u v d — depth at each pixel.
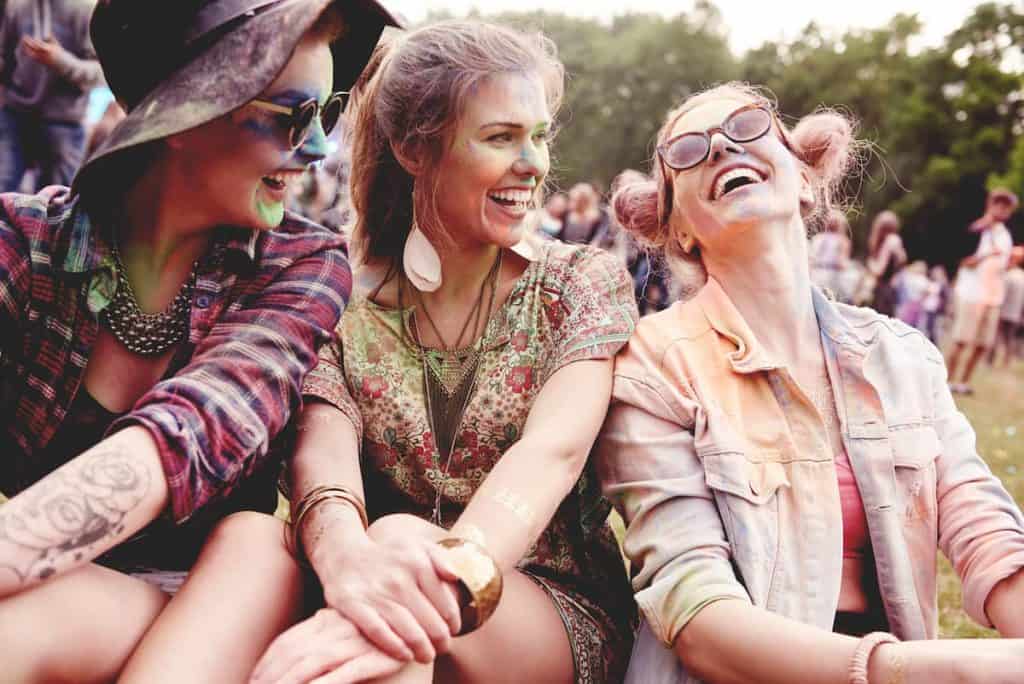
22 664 1.60
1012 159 39.94
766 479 2.03
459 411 2.19
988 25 45.62
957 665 1.67
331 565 1.78
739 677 1.82
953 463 2.10
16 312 1.94
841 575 2.02
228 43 1.79
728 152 2.14
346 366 2.19
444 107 2.07
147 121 1.77
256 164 1.85
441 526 2.20
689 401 2.08
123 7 1.85
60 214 1.94
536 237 2.32
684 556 1.96
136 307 1.96
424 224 2.17
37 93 5.10
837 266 11.02
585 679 2.04
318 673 1.65
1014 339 13.94
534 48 2.16
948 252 42.28
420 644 1.68
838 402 2.11
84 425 1.98
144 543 2.02
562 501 2.20
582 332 2.14
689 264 2.34
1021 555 1.94
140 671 1.64
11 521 1.61
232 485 1.87
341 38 2.06
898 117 44.28
